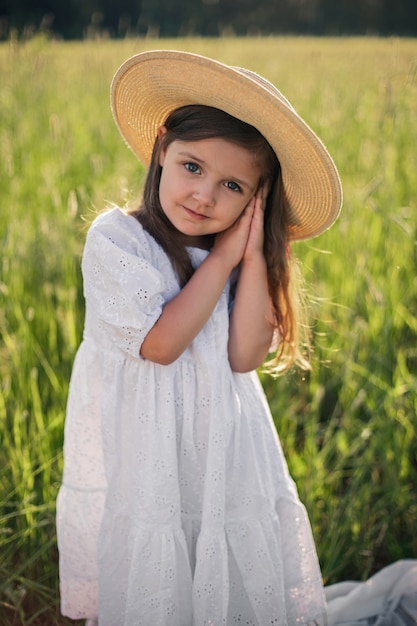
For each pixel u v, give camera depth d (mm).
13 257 3357
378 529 2740
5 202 4258
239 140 1807
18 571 2316
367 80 7570
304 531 2131
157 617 1941
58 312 3143
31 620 2264
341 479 2980
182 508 1994
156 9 28297
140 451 1932
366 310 3480
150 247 1930
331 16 30703
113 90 2055
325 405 3307
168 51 1791
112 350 1955
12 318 3186
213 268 1925
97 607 2193
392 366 3244
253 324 2010
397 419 2895
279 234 2059
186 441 1942
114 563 2021
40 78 7172
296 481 2725
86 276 1955
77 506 2109
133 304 1833
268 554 2012
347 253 3760
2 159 4711
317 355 3305
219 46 11039
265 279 2027
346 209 4027
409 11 29703
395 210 4180
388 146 4789
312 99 6598
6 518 2334
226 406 1956
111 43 10383
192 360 1943
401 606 2445
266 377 3213
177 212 1867
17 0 26578
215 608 1949
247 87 1728
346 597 2426
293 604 2117
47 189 4312
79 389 2055
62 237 3658
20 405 2768
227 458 1963
